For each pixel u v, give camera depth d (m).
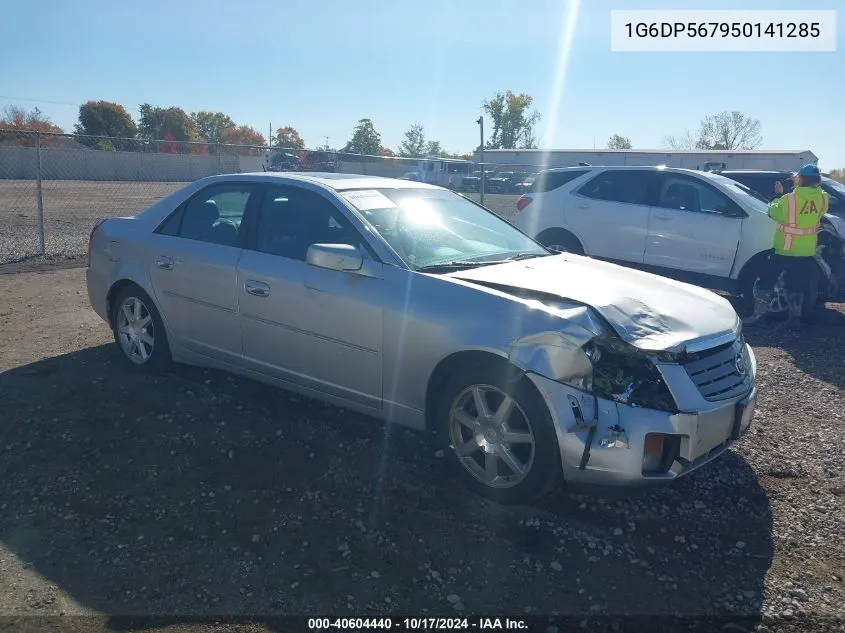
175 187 34.44
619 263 9.87
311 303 4.56
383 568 3.34
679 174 9.57
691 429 3.63
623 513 3.91
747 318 8.89
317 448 4.51
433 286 4.16
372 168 36.34
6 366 5.81
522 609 3.11
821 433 5.11
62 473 4.11
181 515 3.72
